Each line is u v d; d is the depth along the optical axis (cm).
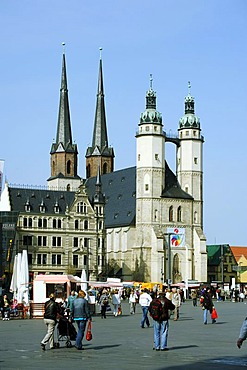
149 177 19450
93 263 18600
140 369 2830
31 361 3148
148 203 19375
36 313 7169
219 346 3938
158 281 18962
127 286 14288
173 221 19588
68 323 3831
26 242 17800
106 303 7481
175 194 19700
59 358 3284
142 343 4131
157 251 19075
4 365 2973
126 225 19788
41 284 7288
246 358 3284
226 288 15812
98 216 18838
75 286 7800
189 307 10725
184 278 19475
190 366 2941
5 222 14250
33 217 17988
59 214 18275
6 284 13350
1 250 12838
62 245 18275
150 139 19512
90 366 2941
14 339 4444
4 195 18025
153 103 19850
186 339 4450
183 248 19550
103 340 4366
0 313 7106
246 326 2414
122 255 19912
